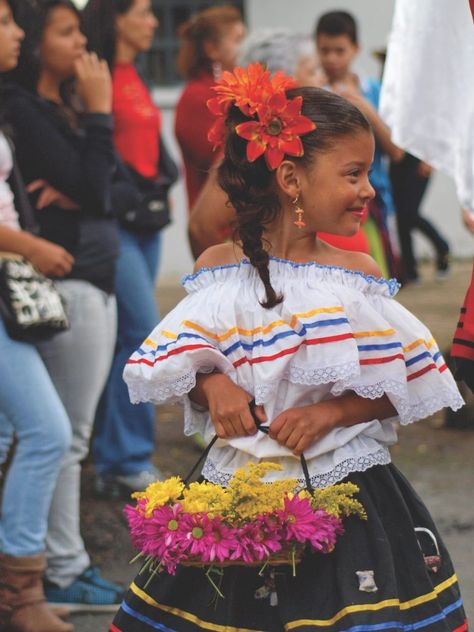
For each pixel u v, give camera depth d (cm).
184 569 403
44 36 627
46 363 614
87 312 618
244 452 406
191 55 818
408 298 1434
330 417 394
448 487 794
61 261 573
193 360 399
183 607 404
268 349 394
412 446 888
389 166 1465
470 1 479
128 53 794
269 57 732
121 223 751
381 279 404
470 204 539
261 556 372
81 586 609
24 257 563
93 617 600
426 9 532
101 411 763
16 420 548
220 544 375
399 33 542
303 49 736
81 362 614
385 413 405
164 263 1656
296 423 391
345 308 397
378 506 404
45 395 550
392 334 398
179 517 383
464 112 533
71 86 659
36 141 616
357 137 399
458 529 715
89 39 718
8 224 568
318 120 398
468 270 1631
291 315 396
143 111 782
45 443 548
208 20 813
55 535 605
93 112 631
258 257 402
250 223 408
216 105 417
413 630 394
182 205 1638
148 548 386
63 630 560
